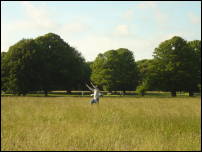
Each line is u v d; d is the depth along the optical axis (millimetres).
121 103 29484
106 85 83688
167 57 72438
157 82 72875
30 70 66875
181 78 70750
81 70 81125
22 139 9852
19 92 66625
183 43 73062
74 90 100500
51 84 72750
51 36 75875
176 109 21781
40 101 32312
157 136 10172
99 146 8883
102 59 85312
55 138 9805
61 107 23016
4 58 68688
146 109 21438
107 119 14953
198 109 22109
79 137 10070
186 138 9984
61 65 74688
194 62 73625
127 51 87875
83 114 17375
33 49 67688
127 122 13875
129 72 85438
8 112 18844
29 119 15320
